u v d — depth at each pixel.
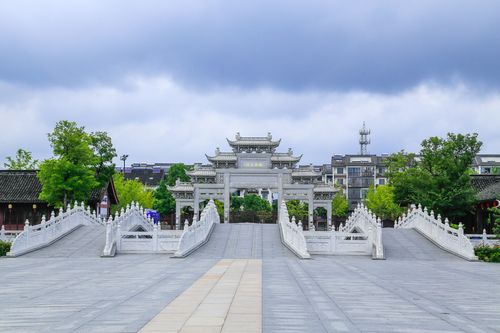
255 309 14.21
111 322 12.43
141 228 51.72
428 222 43.59
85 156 58.28
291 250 38.28
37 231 39.78
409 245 40.84
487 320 13.26
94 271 25.73
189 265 29.25
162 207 99.31
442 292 18.69
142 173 154.00
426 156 53.94
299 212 102.56
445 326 12.40
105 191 68.38
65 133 57.72
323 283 20.95
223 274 23.95
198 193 72.44
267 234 45.06
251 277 22.62
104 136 68.88
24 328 11.90
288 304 15.31
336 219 93.75
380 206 92.38
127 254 38.50
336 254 38.69
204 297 16.45
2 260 33.69
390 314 13.91
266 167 73.50
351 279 22.67
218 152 74.56
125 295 17.02
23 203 63.38
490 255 36.09
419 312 14.34
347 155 142.00
